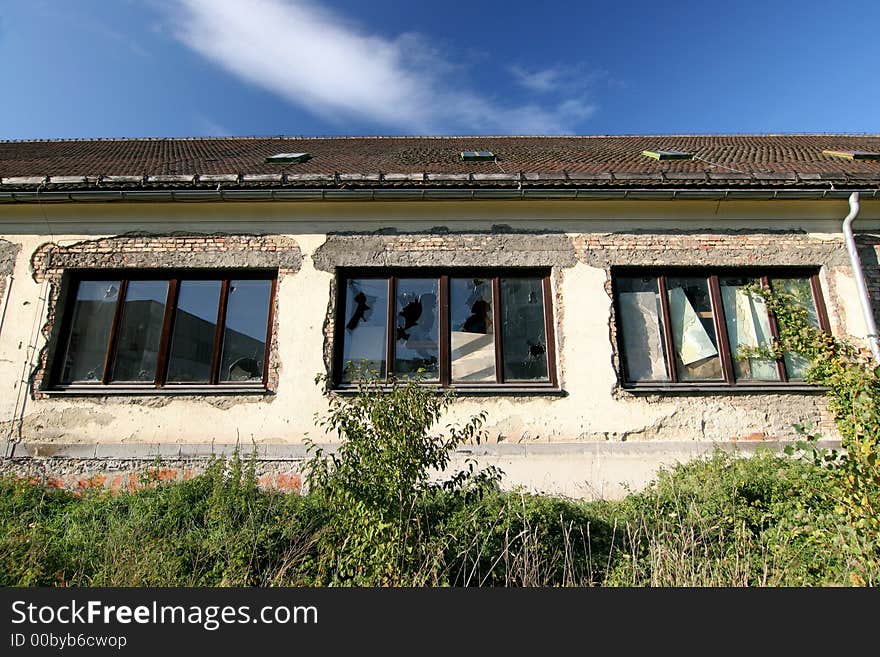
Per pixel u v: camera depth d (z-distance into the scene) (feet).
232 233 21.95
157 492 16.92
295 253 21.85
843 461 11.39
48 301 21.03
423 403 12.09
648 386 21.08
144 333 21.49
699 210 22.38
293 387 20.45
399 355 21.49
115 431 19.94
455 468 19.72
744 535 13.01
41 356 20.48
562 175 21.67
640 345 21.84
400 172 24.29
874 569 10.57
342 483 11.20
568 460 20.02
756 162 26.43
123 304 21.76
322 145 35.42
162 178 21.06
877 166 24.77
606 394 20.72
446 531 12.57
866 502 10.57
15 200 21.17
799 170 23.52
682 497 16.08
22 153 31.71
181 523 14.62
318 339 20.95
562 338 21.21
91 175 23.11
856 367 11.72
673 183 21.44
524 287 22.27
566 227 22.27
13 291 21.06
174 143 36.83
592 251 22.06
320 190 21.21
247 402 20.31
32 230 21.72
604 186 21.38
